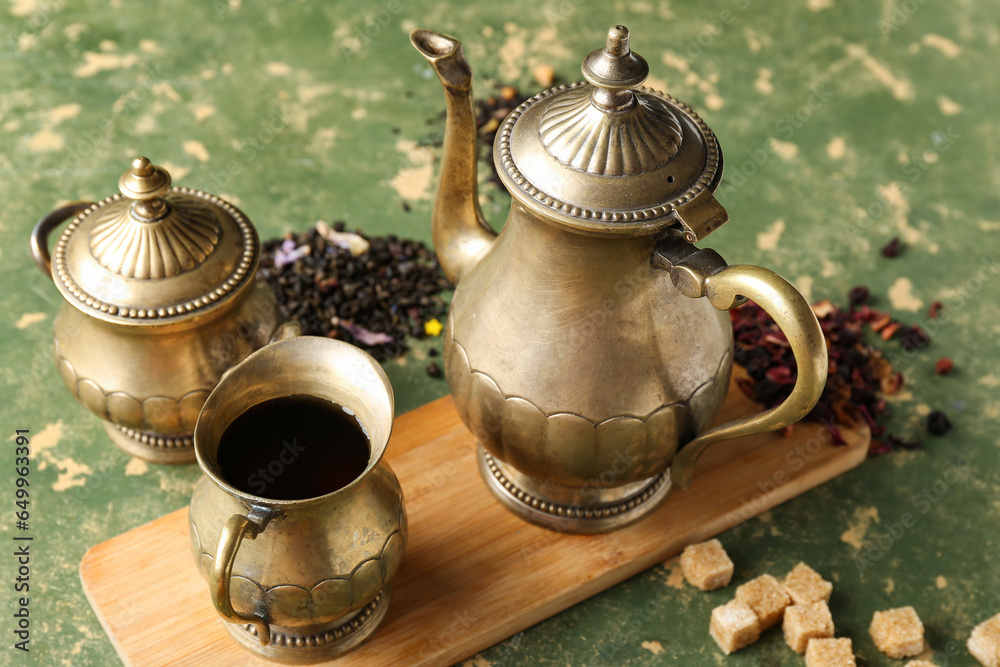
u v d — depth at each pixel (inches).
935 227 32.2
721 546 25.4
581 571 24.7
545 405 22.4
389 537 22.2
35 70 34.8
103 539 25.6
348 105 34.6
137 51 35.6
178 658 23.4
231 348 24.8
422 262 30.7
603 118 20.9
